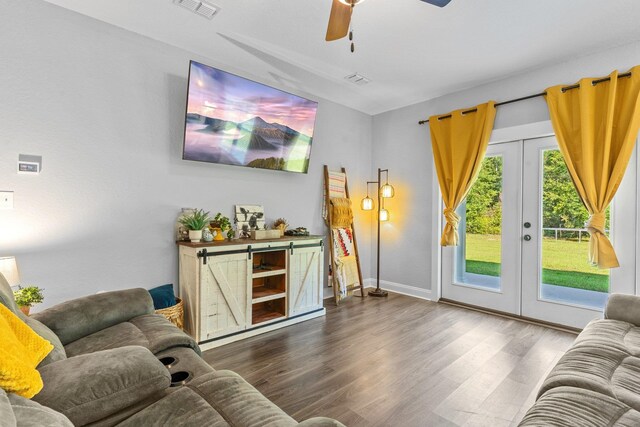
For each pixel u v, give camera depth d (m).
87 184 2.46
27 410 0.73
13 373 0.83
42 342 1.18
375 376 2.19
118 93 2.59
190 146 2.83
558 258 3.18
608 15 2.36
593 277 2.98
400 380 2.14
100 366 1.13
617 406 1.09
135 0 2.26
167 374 1.21
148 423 0.99
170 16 2.45
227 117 3.02
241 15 2.43
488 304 3.64
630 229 2.74
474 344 2.71
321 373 2.23
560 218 3.17
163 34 2.70
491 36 2.66
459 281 3.91
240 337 2.82
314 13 2.39
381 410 1.82
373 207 4.78
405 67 3.25
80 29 2.41
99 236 2.51
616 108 2.76
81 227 2.43
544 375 2.21
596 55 2.88
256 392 1.16
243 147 3.17
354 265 4.32
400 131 4.46
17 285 1.98
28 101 2.22
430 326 3.15
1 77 2.12
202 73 2.79
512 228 3.46
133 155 2.67
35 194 2.25
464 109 3.72
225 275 2.75
